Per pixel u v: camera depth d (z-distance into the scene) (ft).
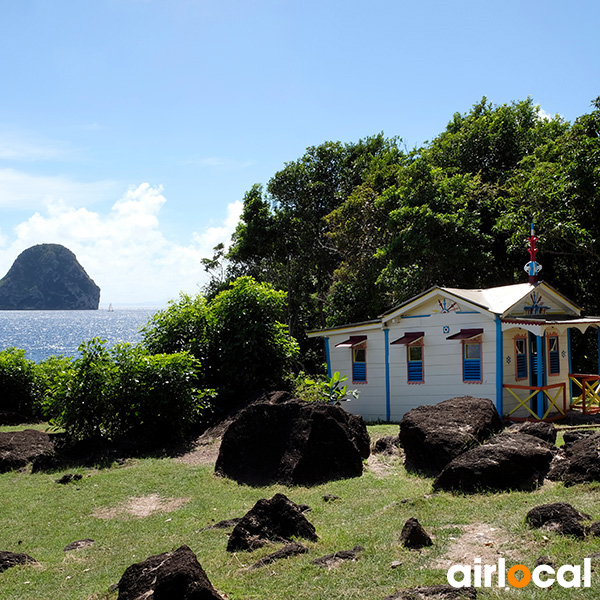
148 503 36.78
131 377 53.72
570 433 37.55
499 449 32.76
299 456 39.09
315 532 27.22
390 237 111.04
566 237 77.71
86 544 29.50
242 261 163.32
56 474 44.83
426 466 38.32
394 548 24.18
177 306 68.18
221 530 29.53
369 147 157.99
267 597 20.84
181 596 19.34
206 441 53.67
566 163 81.61
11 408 75.61
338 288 128.06
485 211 99.19
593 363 97.91
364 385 71.87
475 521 26.55
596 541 22.41
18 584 24.38
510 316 60.29
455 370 63.16
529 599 18.71
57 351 339.77
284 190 151.43
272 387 65.41
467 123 113.70
